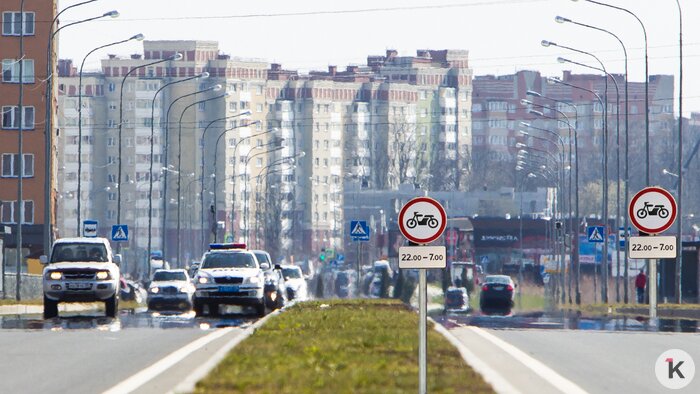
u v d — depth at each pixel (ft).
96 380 159.33
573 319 315.37
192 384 138.31
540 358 189.88
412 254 135.03
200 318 335.26
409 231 135.85
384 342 190.08
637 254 198.18
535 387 150.00
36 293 522.06
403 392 127.54
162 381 157.79
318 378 138.72
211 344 219.82
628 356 195.31
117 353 200.34
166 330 263.29
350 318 261.65
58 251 343.87
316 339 196.03
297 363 156.04
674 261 592.60
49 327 277.03
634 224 199.31
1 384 154.92
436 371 148.97
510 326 277.23
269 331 220.23
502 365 176.96
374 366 152.76
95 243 346.13
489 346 212.64
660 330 262.88
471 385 134.92
